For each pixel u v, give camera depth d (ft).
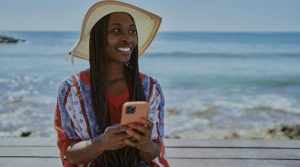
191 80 73.77
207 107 45.68
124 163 6.87
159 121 7.27
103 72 6.89
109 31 6.84
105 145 6.28
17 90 54.19
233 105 47.42
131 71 7.19
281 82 72.18
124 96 7.06
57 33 240.12
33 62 94.53
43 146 12.34
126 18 6.88
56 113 7.06
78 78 7.02
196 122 37.50
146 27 7.64
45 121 35.58
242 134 32.65
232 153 11.85
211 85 68.28
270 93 59.36
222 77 77.66
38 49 137.49
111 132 6.14
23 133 31.42
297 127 32.89
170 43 165.48
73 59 7.14
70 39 179.32
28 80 66.13
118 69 7.13
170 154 11.71
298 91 61.31
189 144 12.59
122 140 6.24
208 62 107.24
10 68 83.30
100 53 6.89
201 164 11.02
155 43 164.76
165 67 95.45
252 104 48.08
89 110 6.86
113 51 6.88
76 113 6.85
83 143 6.56
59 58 104.68
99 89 6.85
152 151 6.69
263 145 12.57
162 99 7.41
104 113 6.84
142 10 7.15
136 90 7.08
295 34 217.97
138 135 6.13
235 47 150.00
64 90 6.96
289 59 116.57
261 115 41.11
